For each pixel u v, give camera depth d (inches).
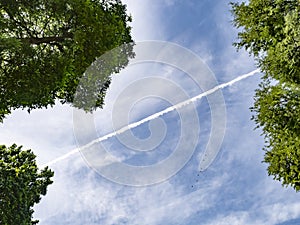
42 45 471.5
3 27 401.4
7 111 456.4
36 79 413.4
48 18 439.5
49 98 483.2
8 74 407.5
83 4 424.2
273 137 450.6
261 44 453.7
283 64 405.1
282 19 398.9
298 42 364.8
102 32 433.4
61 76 433.4
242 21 452.8
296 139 420.2
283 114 420.2
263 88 450.3
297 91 417.1
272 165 457.1
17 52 400.5
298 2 370.6
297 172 442.0
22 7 415.2
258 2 419.8
